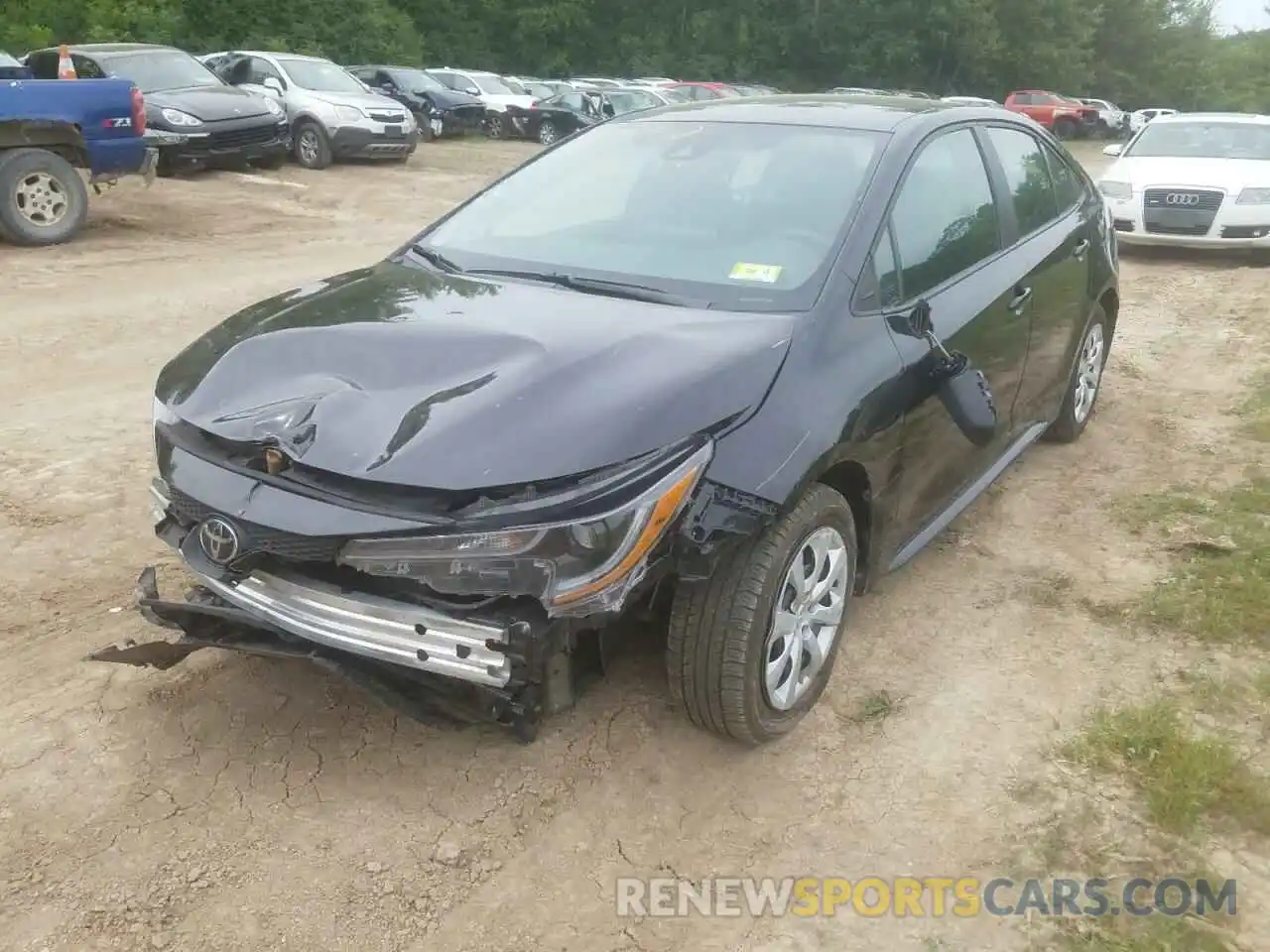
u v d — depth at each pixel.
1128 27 53.69
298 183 15.31
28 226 10.21
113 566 4.21
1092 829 3.03
